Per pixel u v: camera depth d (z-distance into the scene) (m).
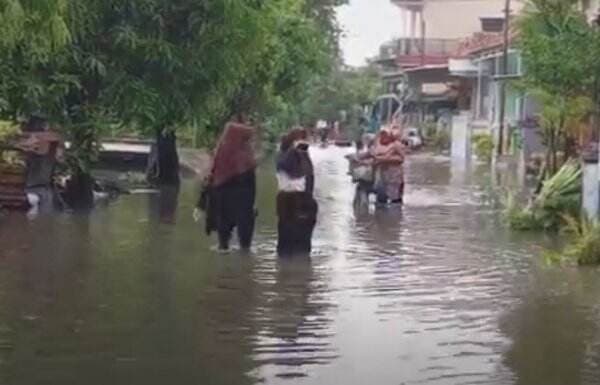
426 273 16.70
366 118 102.19
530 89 27.95
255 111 43.06
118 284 15.11
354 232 22.44
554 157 28.86
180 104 28.70
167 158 35.09
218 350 11.27
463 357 11.17
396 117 86.88
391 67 100.31
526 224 23.06
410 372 10.53
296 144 18.67
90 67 27.02
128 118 28.28
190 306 13.61
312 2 73.25
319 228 23.11
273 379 10.19
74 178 27.23
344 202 30.39
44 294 14.24
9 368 10.39
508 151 53.00
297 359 10.98
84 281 15.30
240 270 16.67
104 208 26.33
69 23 25.53
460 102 71.69
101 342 11.52
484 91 63.50
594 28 27.44
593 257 17.77
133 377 10.14
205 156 49.56
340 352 11.31
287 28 46.97
